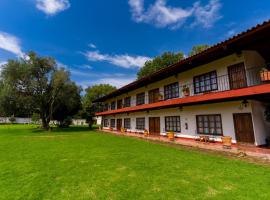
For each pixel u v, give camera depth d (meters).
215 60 13.90
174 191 5.70
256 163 8.53
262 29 8.82
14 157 11.05
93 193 5.67
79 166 8.75
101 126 39.59
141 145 15.45
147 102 22.84
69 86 36.50
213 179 6.64
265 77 9.34
